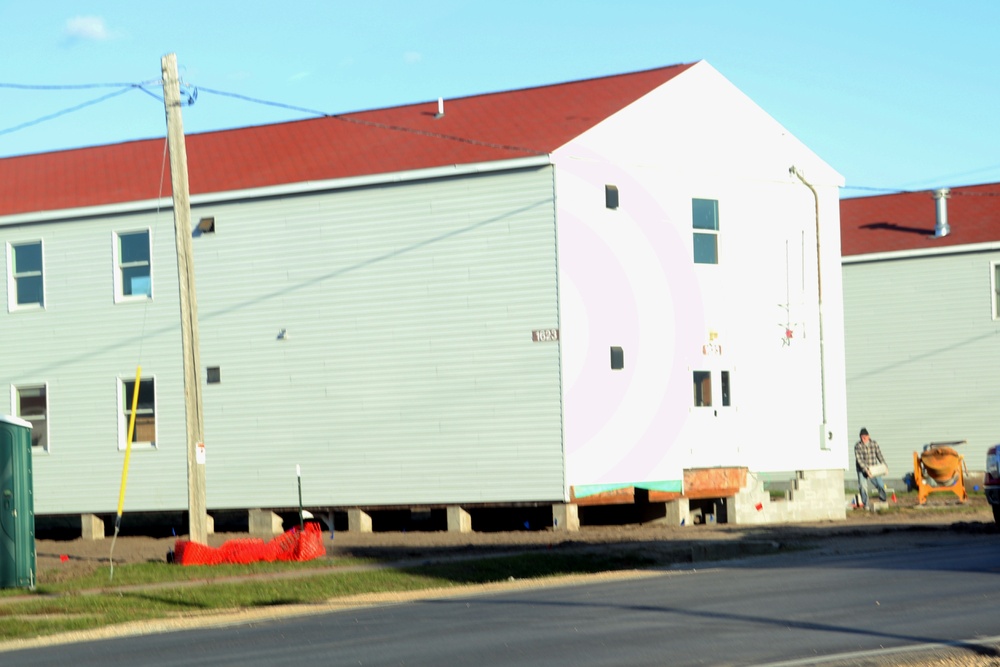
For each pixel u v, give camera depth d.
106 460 32.28
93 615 17.02
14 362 33.28
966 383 44.53
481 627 13.98
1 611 17.52
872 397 45.97
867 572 18.31
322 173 30.91
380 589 19.25
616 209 29.95
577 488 28.53
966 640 11.88
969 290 44.62
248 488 31.00
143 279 32.38
